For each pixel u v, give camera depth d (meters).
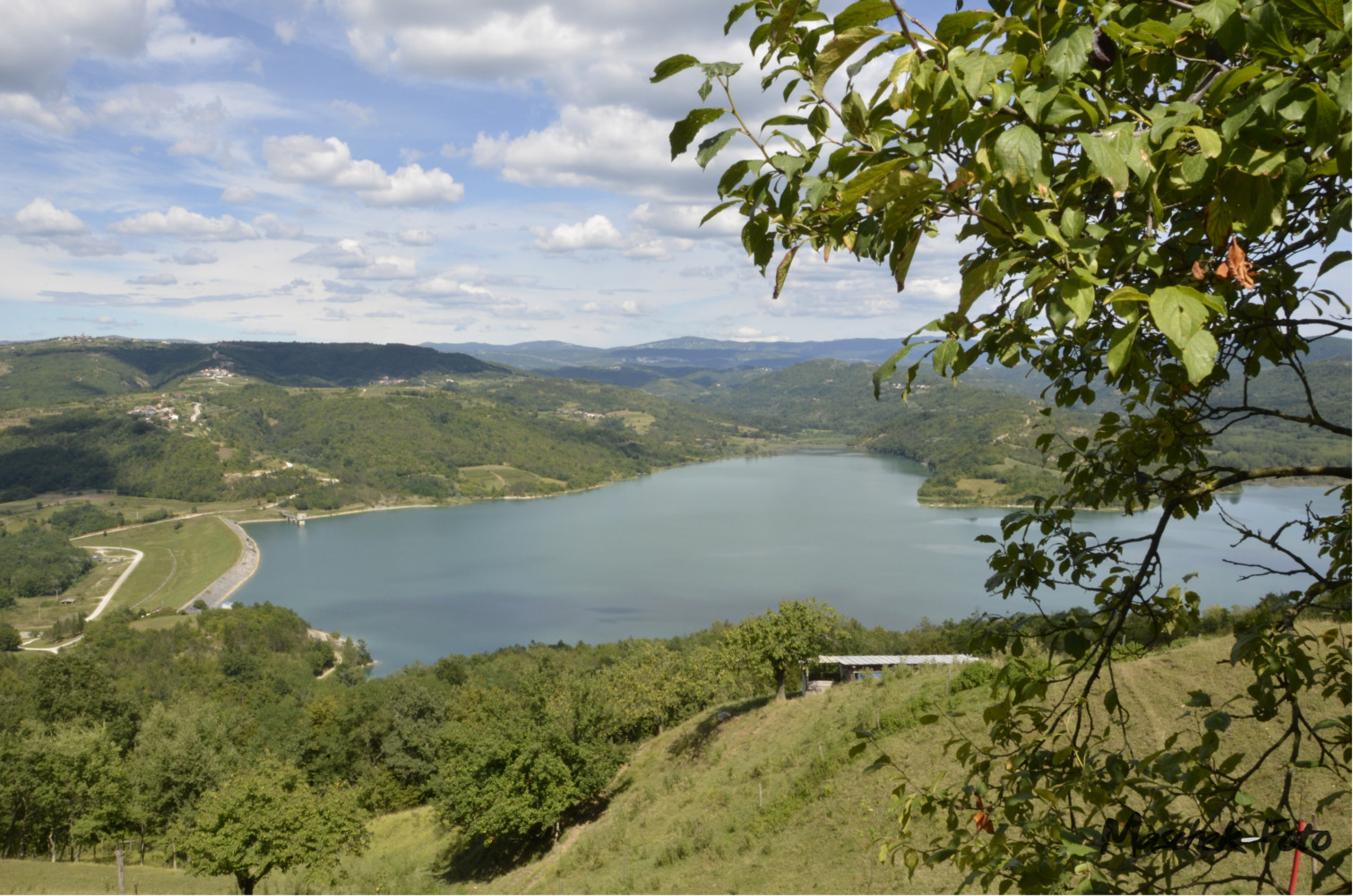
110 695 66.31
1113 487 2.13
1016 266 1.45
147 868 37.94
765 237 1.65
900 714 23.72
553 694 40.41
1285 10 1.08
